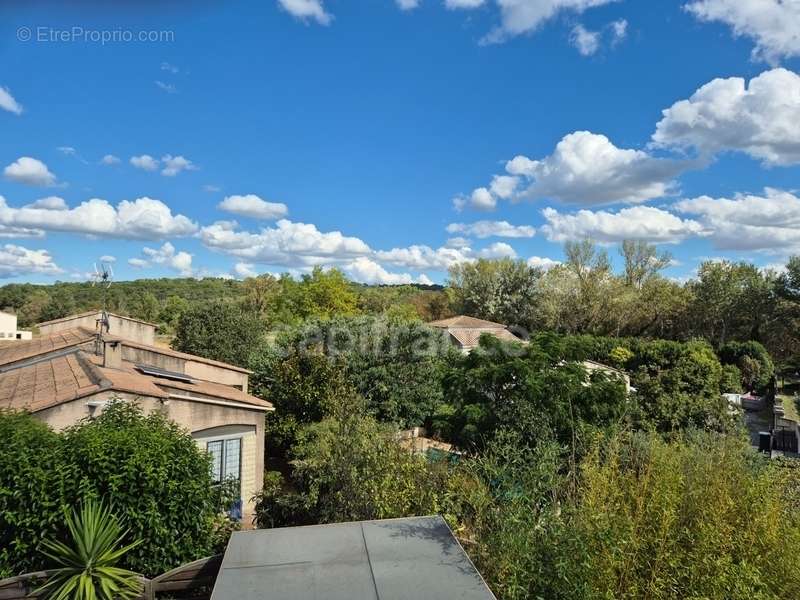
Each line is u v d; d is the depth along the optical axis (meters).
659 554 4.77
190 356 17.50
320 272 44.44
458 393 12.67
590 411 11.70
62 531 6.65
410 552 4.62
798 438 19.47
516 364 11.73
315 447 10.27
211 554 7.43
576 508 5.43
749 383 34.75
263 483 13.09
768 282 45.31
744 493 5.54
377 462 8.02
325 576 4.18
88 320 24.92
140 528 6.83
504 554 5.33
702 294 46.91
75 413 9.43
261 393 18.88
